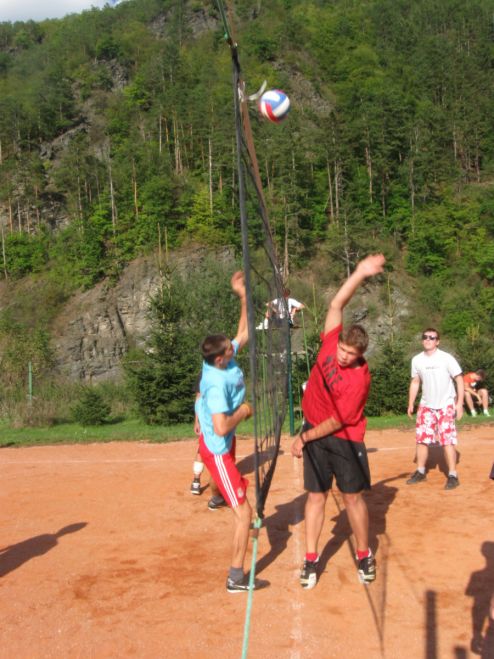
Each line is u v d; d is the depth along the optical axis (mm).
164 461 9195
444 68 90312
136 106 85250
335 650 3572
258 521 4062
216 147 67312
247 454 9258
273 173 58031
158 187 64688
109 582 4629
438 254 60594
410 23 105938
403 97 81875
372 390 15188
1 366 20266
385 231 64000
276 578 4578
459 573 4555
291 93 85188
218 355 4438
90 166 73188
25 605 4293
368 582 4441
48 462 9578
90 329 56125
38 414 15219
